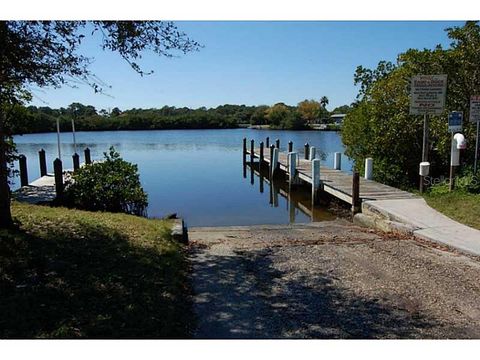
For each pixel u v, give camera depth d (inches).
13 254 203.0
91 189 438.3
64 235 248.5
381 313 184.2
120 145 1770.4
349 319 178.5
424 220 343.9
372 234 345.4
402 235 327.9
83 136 2449.6
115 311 164.7
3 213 239.9
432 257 265.0
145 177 899.4
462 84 502.9
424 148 452.8
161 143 1905.8
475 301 196.4
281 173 830.5
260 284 220.7
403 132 556.4
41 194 470.9
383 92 578.6
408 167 577.9
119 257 224.2
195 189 751.1
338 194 494.0
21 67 240.8
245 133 2691.9
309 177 627.2
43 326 148.3
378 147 588.1
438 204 388.8
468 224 328.2
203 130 3189.0
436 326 172.1
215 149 1598.2
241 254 281.3
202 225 476.4
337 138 2076.8
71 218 297.0
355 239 323.3
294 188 699.4
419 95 442.0
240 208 585.0
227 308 188.5
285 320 176.9
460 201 384.5
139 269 212.2
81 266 204.5
